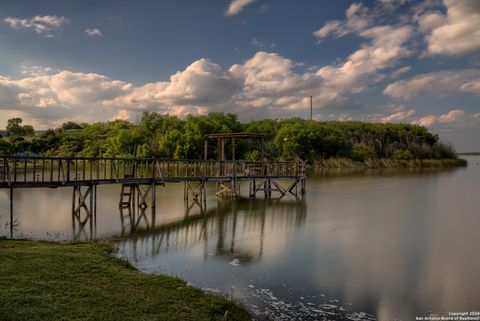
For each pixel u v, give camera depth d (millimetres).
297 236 17484
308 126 81062
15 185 17219
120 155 72062
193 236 17219
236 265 12945
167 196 31828
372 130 98688
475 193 34812
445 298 10453
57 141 91062
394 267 13078
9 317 6973
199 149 72500
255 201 29000
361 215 23266
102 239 16312
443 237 17703
